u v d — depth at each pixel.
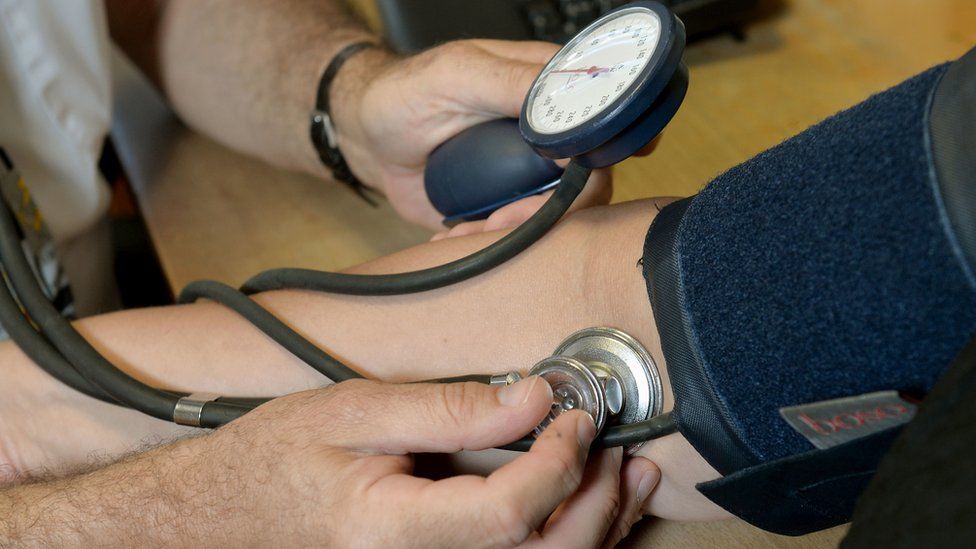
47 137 0.87
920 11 0.83
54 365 0.58
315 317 0.56
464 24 0.82
